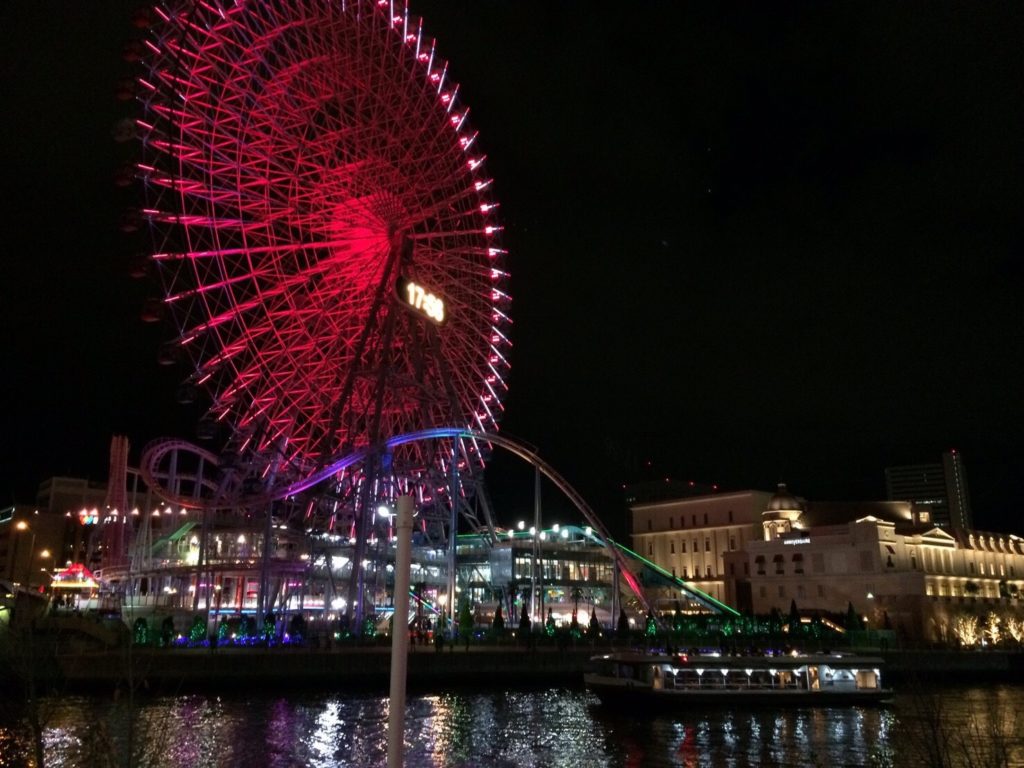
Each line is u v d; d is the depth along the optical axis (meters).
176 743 52.25
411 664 79.88
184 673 70.69
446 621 103.69
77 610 88.75
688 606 160.75
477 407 109.75
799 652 98.44
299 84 85.62
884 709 72.88
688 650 96.19
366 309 99.12
